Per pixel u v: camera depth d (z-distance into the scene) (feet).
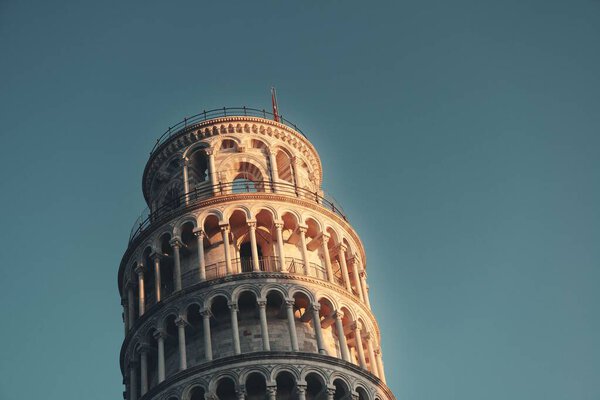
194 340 251.19
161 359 247.29
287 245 270.87
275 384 232.53
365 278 286.05
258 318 251.39
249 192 273.95
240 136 300.20
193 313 253.85
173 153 302.45
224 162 293.43
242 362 235.81
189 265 266.57
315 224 275.59
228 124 301.63
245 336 247.70
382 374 264.93
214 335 249.55
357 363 263.29
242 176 298.97
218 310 254.47
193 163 298.35
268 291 252.42
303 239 269.44
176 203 283.79
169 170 301.84
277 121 313.32
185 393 234.17
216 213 269.44
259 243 272.72
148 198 311.06
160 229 272.72
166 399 235.81
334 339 259.19
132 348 259.19
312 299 254.47
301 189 290.56
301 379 234.99
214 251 266.98
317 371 238.07
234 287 252.01
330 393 235.40
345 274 272.31
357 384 242.78
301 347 248.52
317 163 318.04
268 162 296.51
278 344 246.88
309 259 270.46
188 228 270.87
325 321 258.57
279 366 236.02
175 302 254.47
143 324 258.16
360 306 267.18
